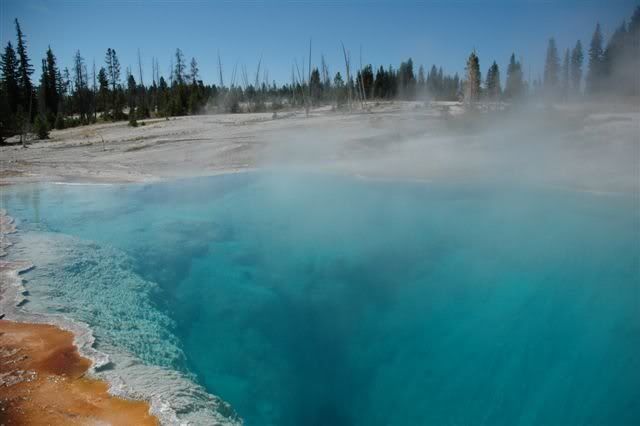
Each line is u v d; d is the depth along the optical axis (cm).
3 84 3784
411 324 762
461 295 818
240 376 594
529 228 989
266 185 1383
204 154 1833
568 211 1035
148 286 719
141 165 1670
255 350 659
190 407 397
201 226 1044
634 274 796
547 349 685
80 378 418
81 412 372
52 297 593
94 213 1074
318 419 582
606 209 1025
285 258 928
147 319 617
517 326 733
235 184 1405
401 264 914
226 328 692
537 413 594
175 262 862
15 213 1037
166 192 1318
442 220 1069
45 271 672
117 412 375
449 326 754
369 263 915
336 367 673
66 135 2845
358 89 4281
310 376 646
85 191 1277
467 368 670
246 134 2256
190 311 717
